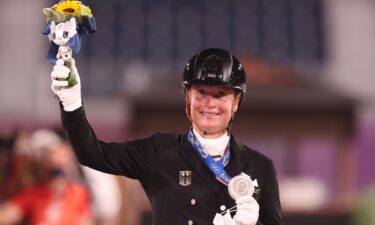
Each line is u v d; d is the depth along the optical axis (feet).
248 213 30.14
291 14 142.31
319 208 84.89
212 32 140.46
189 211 30.71
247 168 31.94
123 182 69.56
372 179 133.18
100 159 30.78
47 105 134.82
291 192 93.25
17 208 60.34
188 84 31.53
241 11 142.00
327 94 103.30
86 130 30.27
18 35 138.51
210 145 31.71
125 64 137.90
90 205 63.41
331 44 140.56
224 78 31.01
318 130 103.55
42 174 61.16
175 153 31.71
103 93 135.64
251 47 139.54
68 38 29.60
